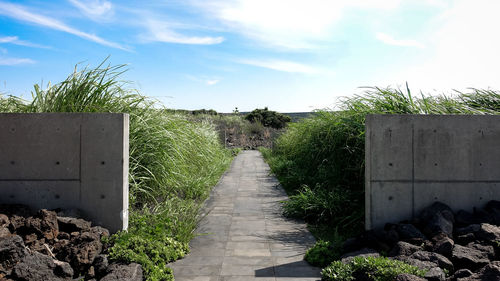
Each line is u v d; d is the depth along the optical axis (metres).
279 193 7.76
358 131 6.12
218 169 10.14
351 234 4.78
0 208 4.16
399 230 4.10
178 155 6.39
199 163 8.44
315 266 3.68
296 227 5.17
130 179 5.36
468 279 2.91
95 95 5.31
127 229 4.50
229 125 26.25
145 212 4.98
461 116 4.60
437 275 2.92
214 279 3.32
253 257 3.94
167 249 3.85
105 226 4.43
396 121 4.55
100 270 3.27
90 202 4.45
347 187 6.00
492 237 3.63
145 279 3.19
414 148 4.57
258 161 14.60
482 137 4.62
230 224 5.32
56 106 5.10
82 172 4.45
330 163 6.51
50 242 3.74
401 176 4.55
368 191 4.54
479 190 4.61
